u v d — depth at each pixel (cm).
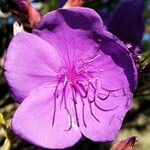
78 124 24
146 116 50
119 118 23
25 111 23
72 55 24
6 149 25
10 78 22
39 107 23
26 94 23
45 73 23
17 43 22
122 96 23
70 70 24
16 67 22
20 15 25
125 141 26
